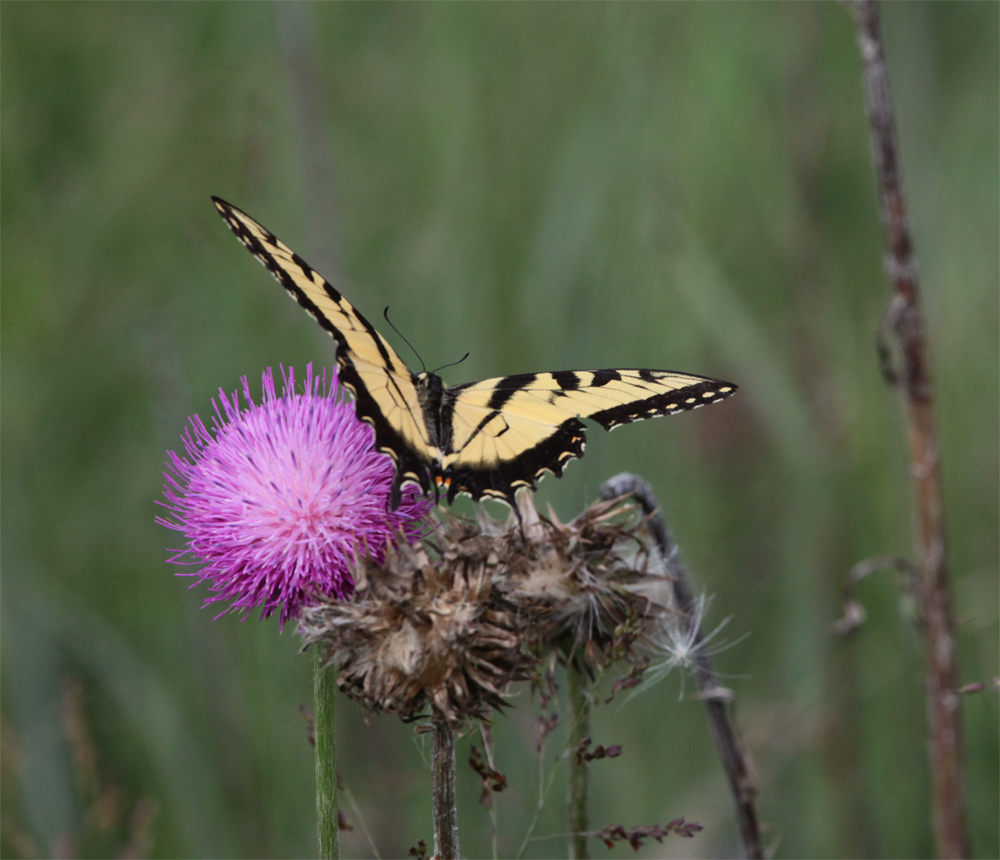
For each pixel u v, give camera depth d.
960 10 9.12
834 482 7.66
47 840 6.63
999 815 6.98
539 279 7.91
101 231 8.12
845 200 8.50
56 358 7.90
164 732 6.92
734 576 7.99
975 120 9.03
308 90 7.70
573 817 4.56
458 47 8.27
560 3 8.29
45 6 7.98
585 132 8.12
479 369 7.78
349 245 8.24
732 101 8.40
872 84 5.33
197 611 7.51
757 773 7.27
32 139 8.07
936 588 5.40
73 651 7.25
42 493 7.69
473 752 3.95
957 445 8.08
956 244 8.57
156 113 8.07
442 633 3.79
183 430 7.60
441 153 8.25
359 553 4.10
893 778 7.35
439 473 4.42
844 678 7.34
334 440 4.43
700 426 8.23
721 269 8.22
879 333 5.38
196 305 8.05
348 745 7.26
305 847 7.05
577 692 4.52
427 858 3.86
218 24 8.11
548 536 4.39
